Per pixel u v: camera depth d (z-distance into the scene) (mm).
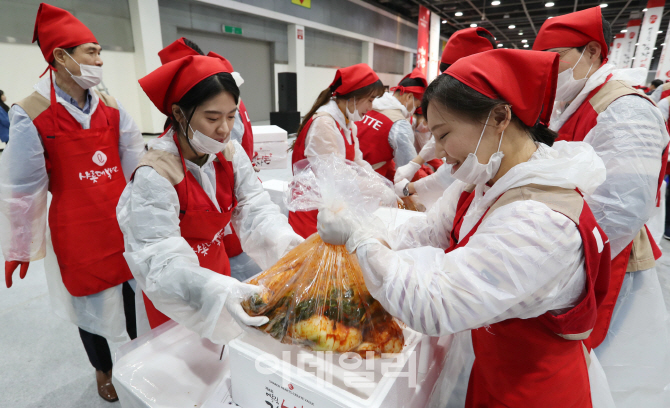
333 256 734
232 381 742
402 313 606
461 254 604
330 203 695
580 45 1183
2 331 1993
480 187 749
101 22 6402
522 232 561
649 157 1034
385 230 729
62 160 1444
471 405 869
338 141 1713
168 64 851
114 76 6758
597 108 1159
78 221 1484
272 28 9922
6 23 5344
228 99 868
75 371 1731
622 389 1271
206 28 8297
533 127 685
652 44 10680
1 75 5391
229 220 1150
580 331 670
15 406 1529
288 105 8430
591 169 626
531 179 621
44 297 2305
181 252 912
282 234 1089
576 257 591
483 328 775
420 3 12094
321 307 695
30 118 1377
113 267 1565
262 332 728
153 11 6867
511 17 13805
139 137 1757
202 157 1035
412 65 17656
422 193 1739
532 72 589
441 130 662
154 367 856
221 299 774
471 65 617
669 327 1365
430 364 839
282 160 3551
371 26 13531
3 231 1408
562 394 715
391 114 2312
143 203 910
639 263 1188
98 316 1573
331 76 12531
